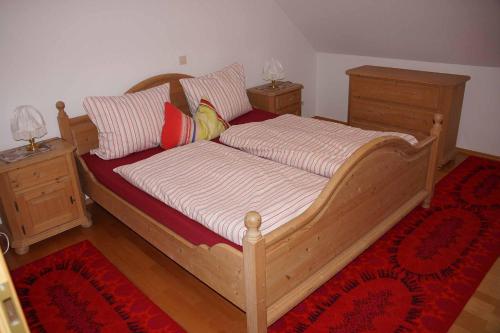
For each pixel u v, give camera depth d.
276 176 2.34
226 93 3.55
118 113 2.96
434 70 4.14
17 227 2.77
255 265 1.71
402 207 2.85
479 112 3.99
